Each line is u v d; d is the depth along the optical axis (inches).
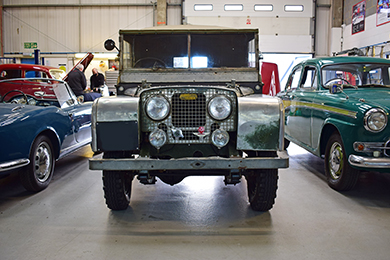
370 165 129.1
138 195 147.3
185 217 121.6
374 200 140.1
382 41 455.2
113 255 93.5
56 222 116.9
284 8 570.6
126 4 593.6
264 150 108.2
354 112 136.4
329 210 128.4
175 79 138.8
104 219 119.7
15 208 131.0
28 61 617.9
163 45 140.3
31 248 97.5
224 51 140.3
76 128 189.2
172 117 110.4
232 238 104.3
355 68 179.5
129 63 140.3
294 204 135.1
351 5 536.4
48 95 184.1
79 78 287.7
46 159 157.1
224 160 101.9
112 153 111.5
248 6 569.3
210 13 571.5
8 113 137.5
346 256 92.5
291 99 210.5
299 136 195.9
